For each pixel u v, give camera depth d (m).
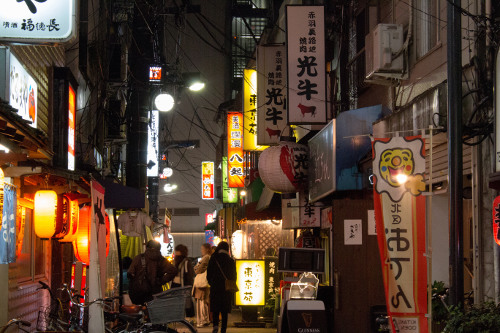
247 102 21.44
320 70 13.92
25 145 7.49
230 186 26.95
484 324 6.43
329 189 11.85
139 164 18.91
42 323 8.59
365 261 10.71
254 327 15.88
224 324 13.63
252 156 29.64
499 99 6.75
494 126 6.83
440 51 10.23
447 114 7.82
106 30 19.34
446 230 10.15
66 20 8.47
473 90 8.04
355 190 11.60
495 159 6.77
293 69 13.91
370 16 13.85
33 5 8.45
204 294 16.25
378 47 11.45
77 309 8.79
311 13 14.02
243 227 20.88
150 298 12.59
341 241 10.77
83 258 11.59
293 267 11.34
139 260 12.62
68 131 12.66
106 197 13.48
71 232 10.93
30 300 10.61
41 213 9.39
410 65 11.55
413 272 7.52
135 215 17.38
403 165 7.62
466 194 9.29
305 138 18.16
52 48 12.86
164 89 22.45
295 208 15.86
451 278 7.36
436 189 10.17
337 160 11.57
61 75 12.71
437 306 8.16
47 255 12.26
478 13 8.66
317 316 10.22
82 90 16.70
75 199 11.00
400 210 7.58
